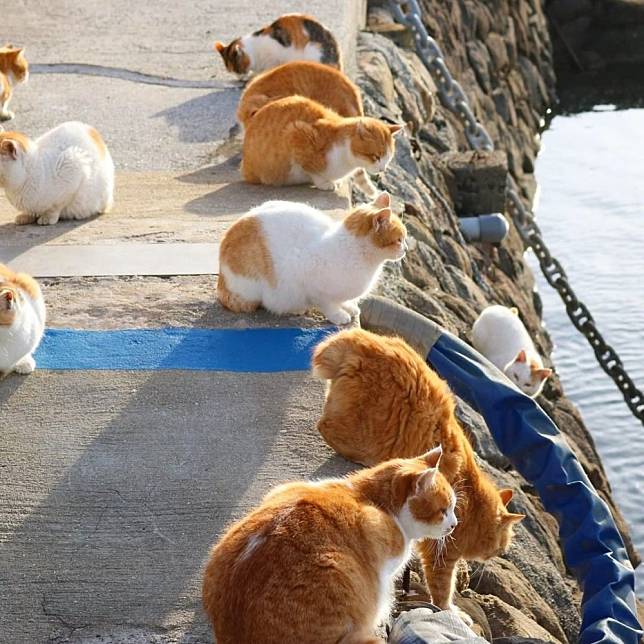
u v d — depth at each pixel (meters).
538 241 16.25
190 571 5.49
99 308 7.85
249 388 6.93
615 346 16.77
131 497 5.99
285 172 10.14
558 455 6.97
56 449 6.37
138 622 5.20
